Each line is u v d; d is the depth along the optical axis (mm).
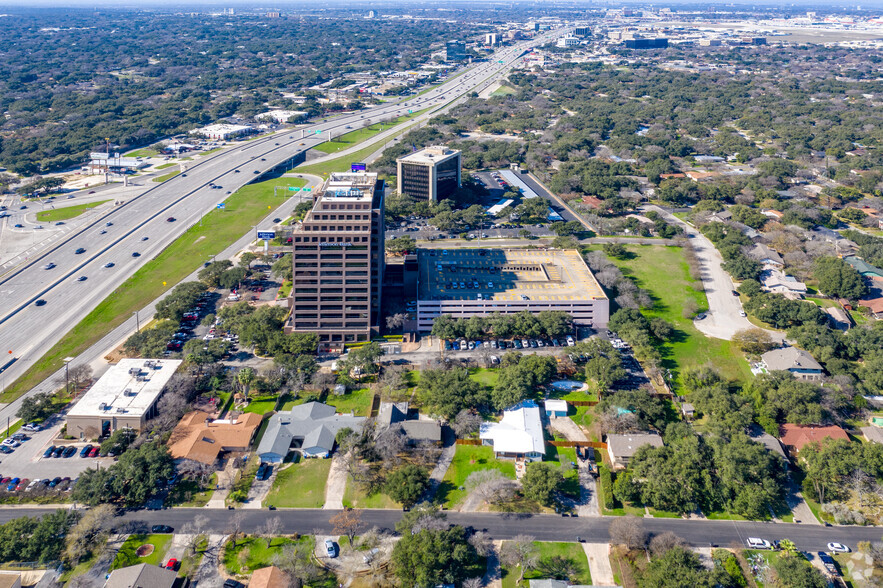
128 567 190750
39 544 197375
